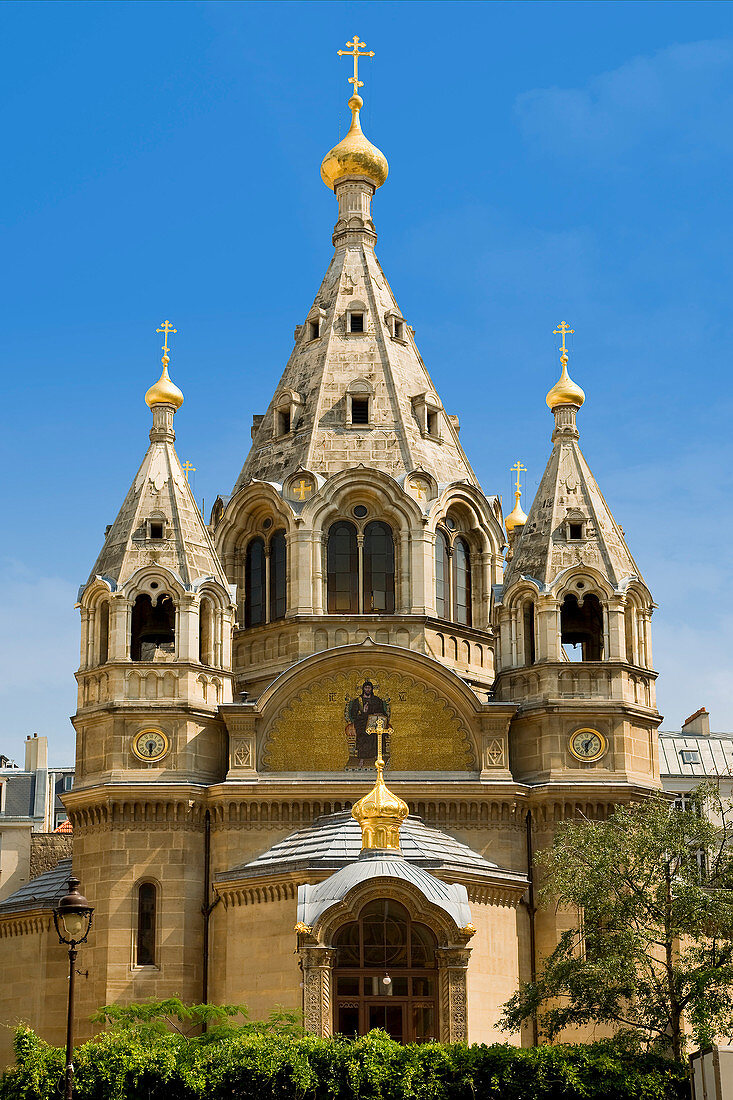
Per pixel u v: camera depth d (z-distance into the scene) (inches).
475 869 2874.0
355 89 3909.9
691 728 4635.8
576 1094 2297.0
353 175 3821.4
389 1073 2288.4
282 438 3506.4
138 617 3361.2
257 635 3380.9
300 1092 2261.3
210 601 3216.0
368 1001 2628.0
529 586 3235.7
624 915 2586.1
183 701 3107.8
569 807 3088.1
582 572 3235.7
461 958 2630.4
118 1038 2397.9
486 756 3122.5
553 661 3171.8
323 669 3159.5
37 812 4581.7
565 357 3472.0
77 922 2129.7
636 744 3169.3
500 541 3558.1
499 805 3090.6
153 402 3388.3
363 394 3486.7
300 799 3070.9
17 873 4461.1
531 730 3174.2
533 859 3080.7
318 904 2652.6
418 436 3481.8
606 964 2507.4
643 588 3267.7
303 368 3590.1
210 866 3051.2
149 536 3230.8
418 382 3587.6
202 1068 2289.6
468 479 3533.5
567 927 3016.7
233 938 2881.4
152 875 3016.7
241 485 3528.5
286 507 3363.7
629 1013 2691.9
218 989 2957.7
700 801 2711.6
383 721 3144.7
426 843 2910.9
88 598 3203.7
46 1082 2267.5
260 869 2874.0
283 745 3127.5
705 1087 2267.5
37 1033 3105.3
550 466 3395.7
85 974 2999.5
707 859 2785.4
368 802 2763.3
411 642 3299.7
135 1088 2278.5
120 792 3034.0
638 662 3233.3
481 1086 2299.5
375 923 2655.0
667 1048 2549.2
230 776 3073.3
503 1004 2672.2
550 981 2573.8
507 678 3228.3
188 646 3149.6
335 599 3351.4
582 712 3144.7
